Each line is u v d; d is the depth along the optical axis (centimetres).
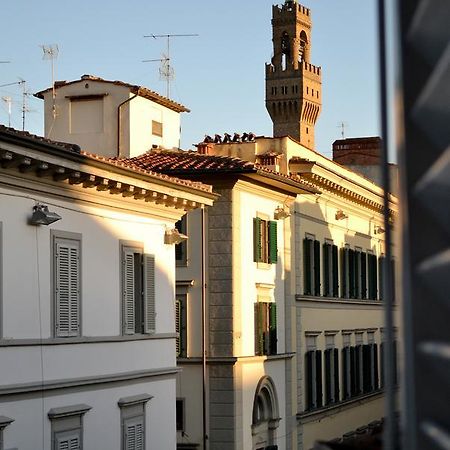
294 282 5834
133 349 3641
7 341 2920
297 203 5931
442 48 295
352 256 7169
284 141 5966
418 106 307
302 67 18800
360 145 8794
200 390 4944
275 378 5441
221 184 4969
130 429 3584
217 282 4969
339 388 6719
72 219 3288
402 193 312
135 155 5506
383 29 333
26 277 3031
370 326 7600
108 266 3500
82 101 5581
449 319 298
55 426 3134
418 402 304
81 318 3316
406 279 309
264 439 5306
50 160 3005
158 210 3828
